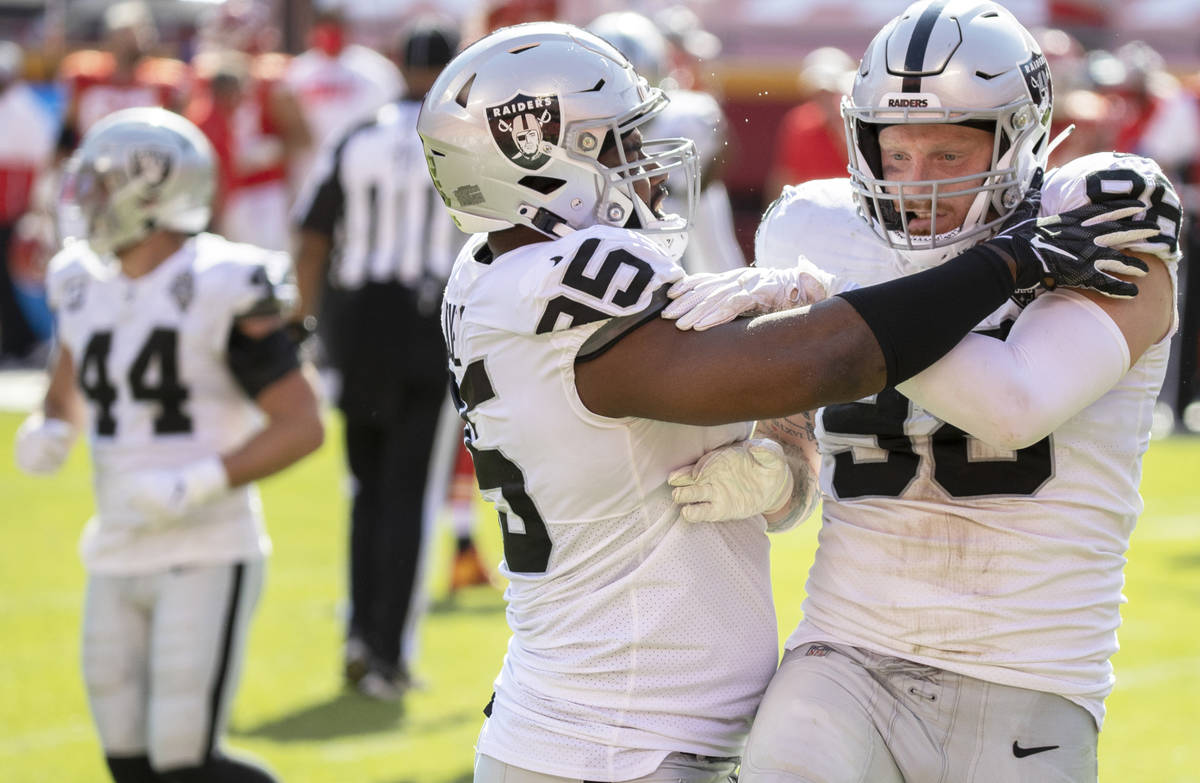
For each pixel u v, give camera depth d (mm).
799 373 7410
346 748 15867
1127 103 36156
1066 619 8320
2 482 30609
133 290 12352
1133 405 8430
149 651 12109
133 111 12500
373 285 17766
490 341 8086
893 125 8258
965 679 8375
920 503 8469
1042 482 8320
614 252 7746
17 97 41906
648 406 7680
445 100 8219
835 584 8766
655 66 20156
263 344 12266
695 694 8164
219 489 11859
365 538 17938
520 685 8375
